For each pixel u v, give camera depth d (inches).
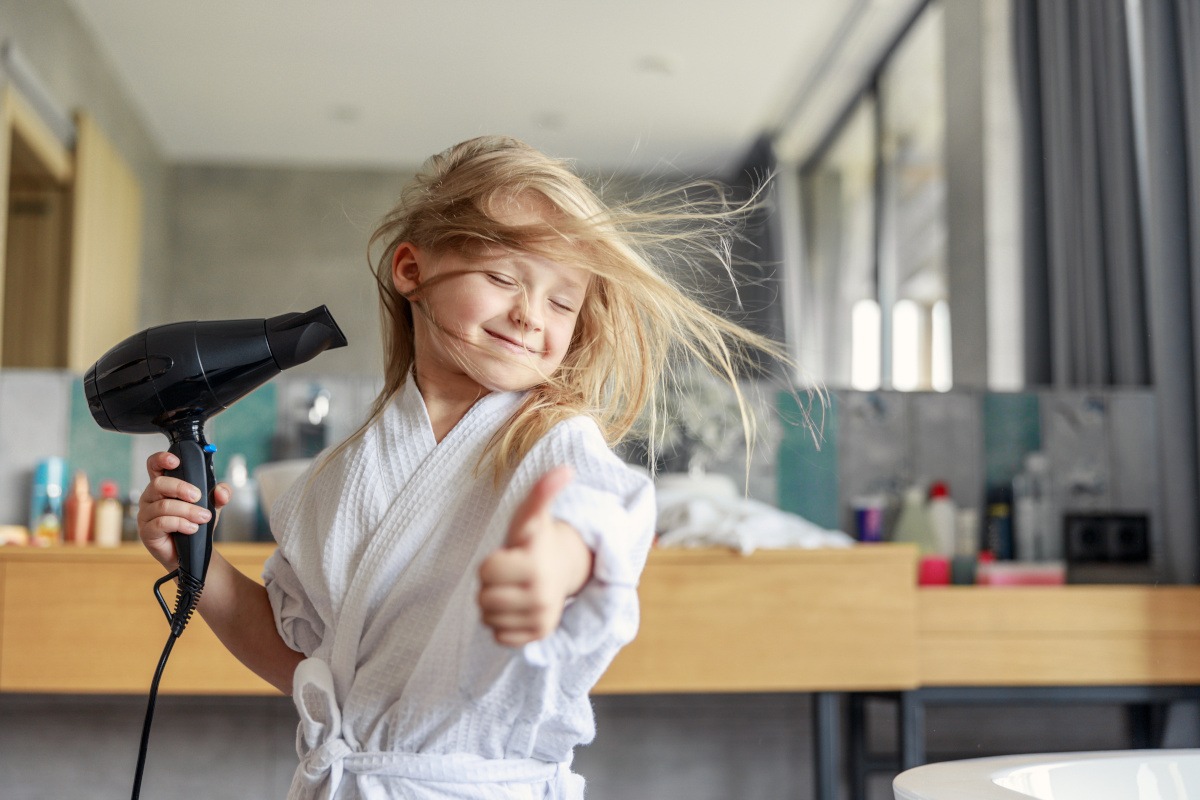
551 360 28.2
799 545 74.3
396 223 31.7
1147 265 93.0
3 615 69.4
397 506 27.7
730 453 87.4
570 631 20.4
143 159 107.8
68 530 78.0
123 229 105.5
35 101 96.7
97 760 80.9
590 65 114.3
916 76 124.3
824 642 71.9
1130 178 94.0
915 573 73.6
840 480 88.7
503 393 28.6
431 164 32.3
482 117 114.0
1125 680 75.7
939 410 90.0
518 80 113.7
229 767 81.6
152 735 81.4
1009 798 34.5
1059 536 89.2
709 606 71.6
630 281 28.7
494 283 27.5
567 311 28.6
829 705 73.6
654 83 116.3
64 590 69.8
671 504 79.8
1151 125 87.0
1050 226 101.5
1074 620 76.0
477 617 23.4
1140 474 90.9
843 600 72.2
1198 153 84.0
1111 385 95.7
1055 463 90.5
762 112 120.1
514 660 22.6
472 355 27.5
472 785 25.2
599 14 111.9
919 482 89.3
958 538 87.3
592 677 24.7
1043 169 103.7
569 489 21.1
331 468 29.8
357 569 27.8
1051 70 102.3
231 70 110.1
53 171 99.4
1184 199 86.4
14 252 98.0
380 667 26.5
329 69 111.0
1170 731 82.7
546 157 30.0
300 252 108.9
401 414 29.2
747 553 71.8
